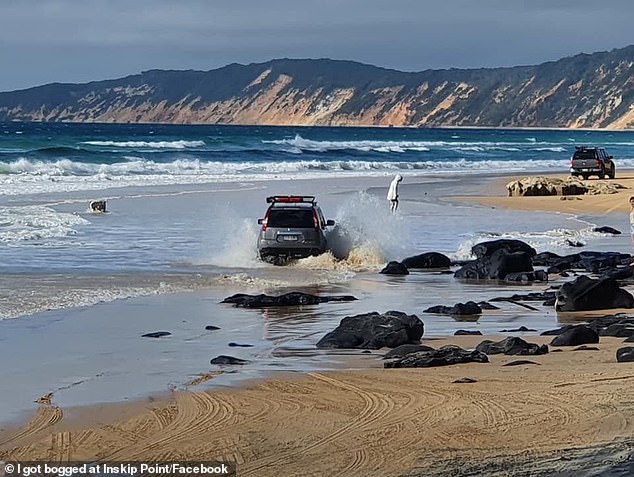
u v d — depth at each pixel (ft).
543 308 73.72
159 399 43.88
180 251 104.99
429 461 34.71
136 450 36.45
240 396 44.19
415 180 250.37
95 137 514.68
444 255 101.86
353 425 39.19
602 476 32.60
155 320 65.92
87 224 129.80
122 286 80.64
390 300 77.56
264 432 38.47
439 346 56.85
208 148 397.60
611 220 150.30
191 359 53.06
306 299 74.54
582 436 36.86
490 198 189.67
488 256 92.68
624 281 89.10
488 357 52.49
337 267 97.50
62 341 58.03
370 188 214.07
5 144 351.25
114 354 54.39
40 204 155.43
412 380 46.57
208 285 83.05
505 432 37.65
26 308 69.00
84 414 41.34
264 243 97.66
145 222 134.62
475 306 71.00
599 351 53.93
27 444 37.27
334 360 52.70
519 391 43.55
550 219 150.71
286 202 100.58
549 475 32.96
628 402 41.09
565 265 97.55
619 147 577.02
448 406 41.45
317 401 42.98
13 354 53.98
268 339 59.67
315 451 36.11
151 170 266.77
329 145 444.14
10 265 91.56
